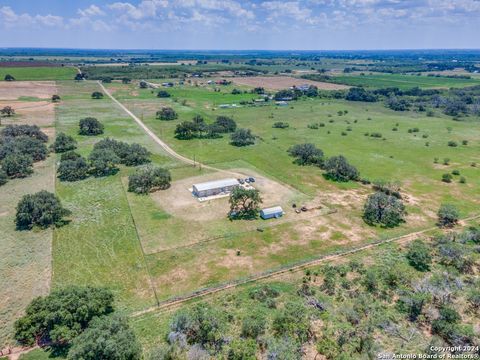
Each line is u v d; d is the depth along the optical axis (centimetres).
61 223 5781
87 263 4775
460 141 11262
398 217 6194
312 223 5962
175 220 5972
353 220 6084
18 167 7794
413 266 4759
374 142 11050
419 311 3806
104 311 3775
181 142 10825
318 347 3309
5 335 3538
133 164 8700
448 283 4291
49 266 4691
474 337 3416
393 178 8088
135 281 4441
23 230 5584
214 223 5897
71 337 3353
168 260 4875
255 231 5675
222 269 4703
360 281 4381
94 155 8144
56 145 9569
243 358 3144
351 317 3703
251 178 7731
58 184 7456
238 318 3769
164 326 3675
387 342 3422
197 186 6994
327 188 7475
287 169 8588
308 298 4081
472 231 5638
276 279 4506
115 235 5478
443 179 7981
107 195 6931
